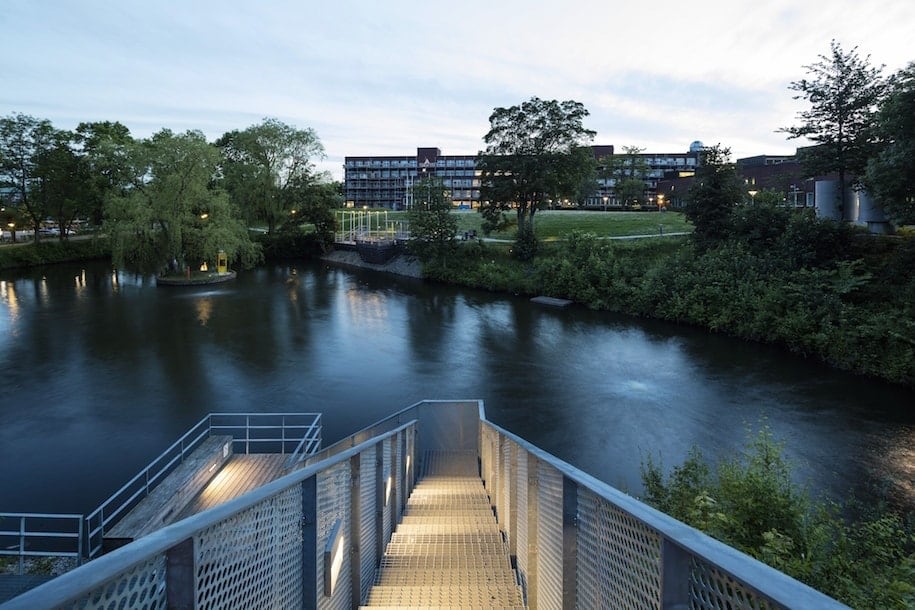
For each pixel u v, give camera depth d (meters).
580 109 48.28
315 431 15.92
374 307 36.94
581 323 32.25
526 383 21.33
